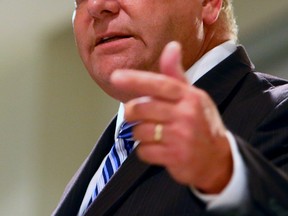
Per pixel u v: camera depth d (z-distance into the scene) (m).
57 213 2.90
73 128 6.43
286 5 5.30
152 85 1.81
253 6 5.50
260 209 1.83
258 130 2.49
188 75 2.96
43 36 6.63
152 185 2.52
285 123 2.49
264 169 1.90
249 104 2.64
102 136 3.08
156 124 1.83
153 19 2.84
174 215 2.37
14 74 6.63
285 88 2.66
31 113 6.53
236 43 3.16
